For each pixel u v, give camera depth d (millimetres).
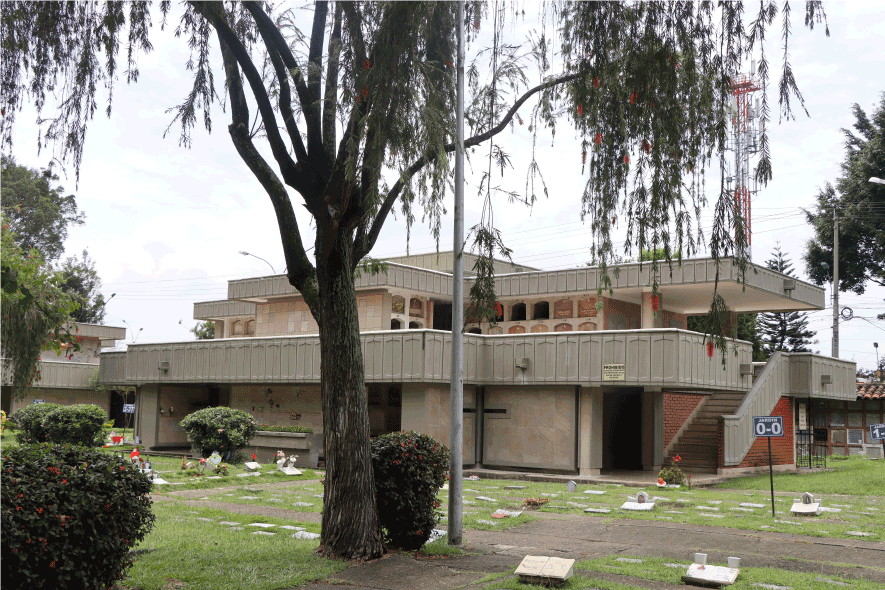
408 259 36719
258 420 29969
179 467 24219
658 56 10719
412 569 10242
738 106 10859
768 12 9883
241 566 9883
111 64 11211
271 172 11891
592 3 10977
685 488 21219
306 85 11172
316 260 11531
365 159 10461
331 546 10797
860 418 35062
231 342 28891
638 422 27219
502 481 22797
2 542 6668
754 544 12883
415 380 23594
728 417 24234
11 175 45750
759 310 33000
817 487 21906
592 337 23047
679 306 32281
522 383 24219
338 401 11133
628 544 12883
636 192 11570
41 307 12617
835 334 38094
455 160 12242
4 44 10609
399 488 11508
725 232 10664
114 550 7723
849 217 40531
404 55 10578
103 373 33875
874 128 41500
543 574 9508
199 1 10672
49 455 7621
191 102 12320
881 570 10883
